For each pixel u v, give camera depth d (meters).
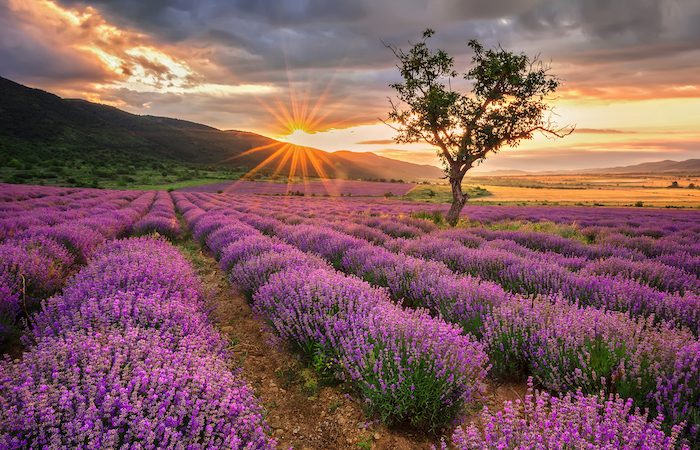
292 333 3.92
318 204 38.59
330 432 2.99
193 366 2.44
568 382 3.09
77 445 1.77
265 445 2.07
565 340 3.42
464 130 17.17
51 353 2.33
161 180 96.00
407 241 9.46
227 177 121.00
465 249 7.89
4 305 3.81
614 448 1.87
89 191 44.59
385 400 2.93
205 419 2.04
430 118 16.97
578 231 15.92
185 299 4.33
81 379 2.18
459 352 2.94
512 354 3.73
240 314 5.67
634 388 2.83
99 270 4.70
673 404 2.54
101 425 1.81
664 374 2.79
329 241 8.77
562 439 1.89
